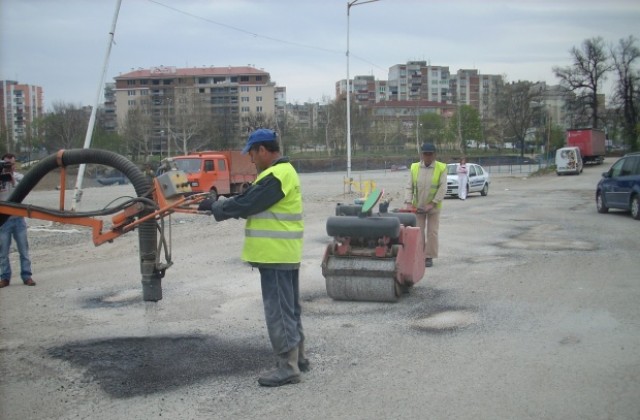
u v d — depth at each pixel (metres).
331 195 30.27
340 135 96.06
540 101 97.69
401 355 5.66
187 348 5.99
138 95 114.12
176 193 5.27
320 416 4.37
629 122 66.44
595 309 7.15
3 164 8.98
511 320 6.76
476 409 4.41
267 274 4.98
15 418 4.41
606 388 4.74
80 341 6.25
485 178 29.30
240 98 119.25
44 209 5.66
